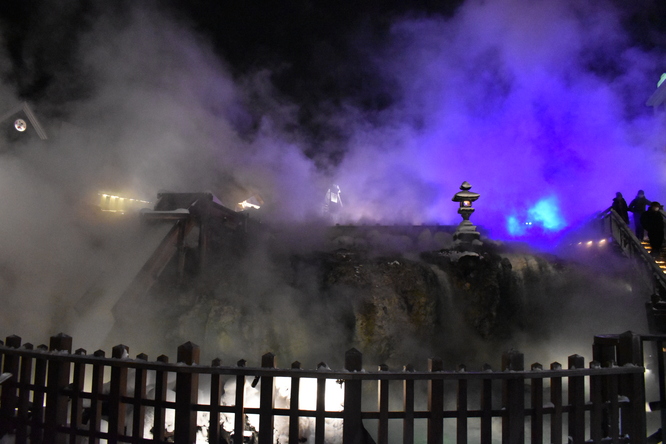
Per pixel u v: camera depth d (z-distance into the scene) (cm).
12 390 493
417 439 760
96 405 453
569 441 460
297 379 425
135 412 441
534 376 439
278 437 624
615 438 469
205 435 628
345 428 418
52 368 471
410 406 427
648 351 1017
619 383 496
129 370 686
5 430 486
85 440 490
